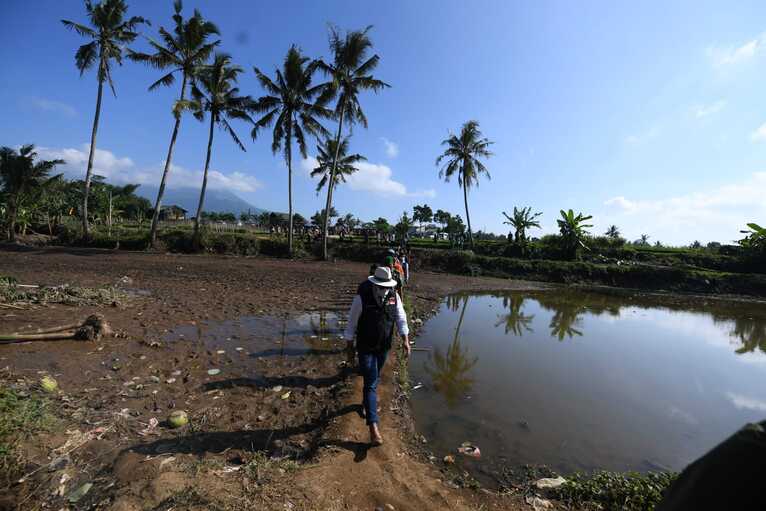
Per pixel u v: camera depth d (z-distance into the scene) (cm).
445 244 3572
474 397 548
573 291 2084
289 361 597
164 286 1218
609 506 320
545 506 318
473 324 1052
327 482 299
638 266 2666
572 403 553
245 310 930
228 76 2562
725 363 813
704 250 3444
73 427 341
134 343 617
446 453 397
